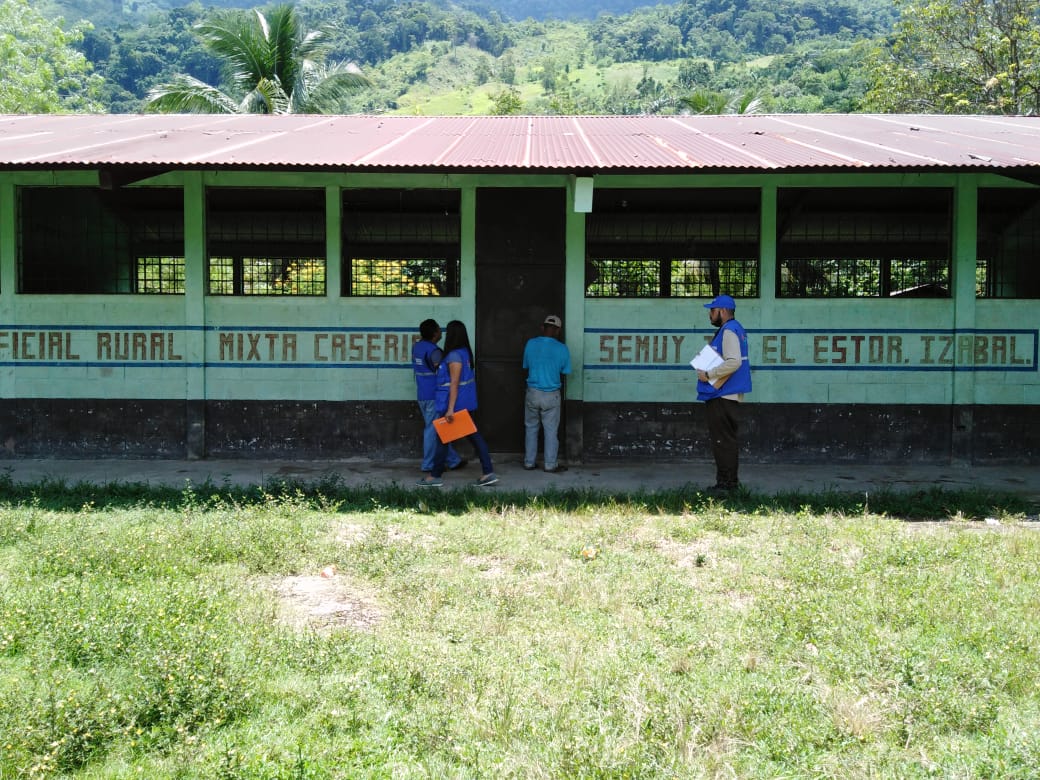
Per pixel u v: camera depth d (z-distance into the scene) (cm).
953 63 2820
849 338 1087
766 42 14250
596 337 1100
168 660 418
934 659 448
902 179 1074
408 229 1203
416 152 1015
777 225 1118
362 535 723
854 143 1094
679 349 1097
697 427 1098
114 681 423
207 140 1100
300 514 776
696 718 385
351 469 1052
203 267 1093
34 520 728
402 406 1105
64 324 1095
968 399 1078
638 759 349
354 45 15888
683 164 927
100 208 1187
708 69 10638
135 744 363
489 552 675
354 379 1102
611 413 1105
